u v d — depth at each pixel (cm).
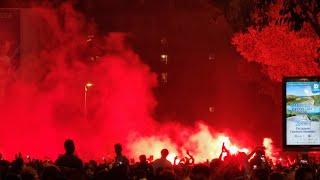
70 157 1441
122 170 1093
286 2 1465
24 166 1437
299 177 1198
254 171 1402
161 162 1786
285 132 1530
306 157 2012
